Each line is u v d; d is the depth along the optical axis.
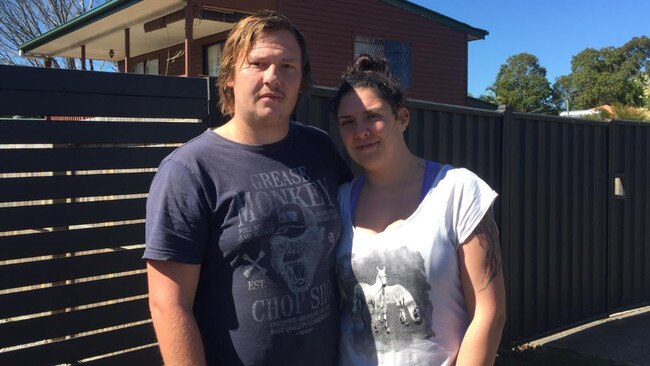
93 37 14.27
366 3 15.11
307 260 1.79
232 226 1.68
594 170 5.83
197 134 3.10
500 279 1.80
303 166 1.91
